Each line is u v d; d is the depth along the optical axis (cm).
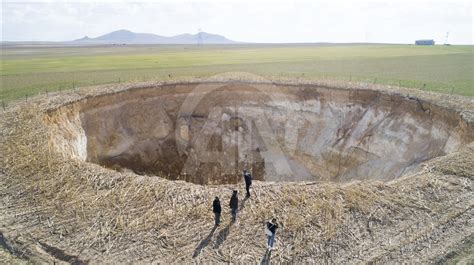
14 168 1365
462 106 2083
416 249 948
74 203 1148
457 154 1563
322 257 924
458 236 1000
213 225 1057
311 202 1173
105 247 945
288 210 1133
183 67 4884
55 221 1053
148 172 2555
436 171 1413
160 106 2839
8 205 1131
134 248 946
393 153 2212
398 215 1111
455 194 1230
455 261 899
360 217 1099
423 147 2064
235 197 1066
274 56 7175
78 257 904
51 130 1800
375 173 2219
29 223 1041
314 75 3931
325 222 1070
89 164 1455
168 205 1152
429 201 1190
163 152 2730
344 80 3250
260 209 1138
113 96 2609
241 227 1050
